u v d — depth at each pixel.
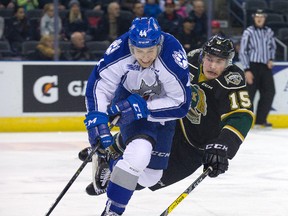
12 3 13.91
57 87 13.09
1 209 6.46
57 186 7.62
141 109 4.80
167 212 4.93
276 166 9.09
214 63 4.98
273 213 6.38
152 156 5.11
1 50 13.33
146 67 4.78
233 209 6.52
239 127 5.08
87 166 9.00
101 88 4.89
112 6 13.74
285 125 14.04
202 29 13.73
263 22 13.23
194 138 5.46
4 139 11.80
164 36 4.83
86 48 13.44
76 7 13.74
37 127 13.01
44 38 13.13
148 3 14.37
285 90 14.02
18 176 8.25
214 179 8.11
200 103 5.30
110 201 4.86
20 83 12.91
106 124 4.81
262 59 13.23
